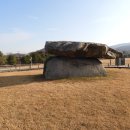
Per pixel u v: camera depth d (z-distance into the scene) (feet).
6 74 77.82
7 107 42.39
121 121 38.78
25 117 39.19
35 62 169.27
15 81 61.62
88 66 66.08
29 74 75.51
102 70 66.95
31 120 38.40
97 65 67.15
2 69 106.42
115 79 62.80
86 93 49.67
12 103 44.19
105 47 64.69
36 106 43.11
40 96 47.83
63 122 38.17
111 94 49.16
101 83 57.93
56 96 47.83
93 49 64.03
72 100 45.93
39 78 65.16
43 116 39.75
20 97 47.34
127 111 41.88
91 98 46.96
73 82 58.75
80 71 64.80
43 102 44.86
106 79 62.49
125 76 67.26
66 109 42.29
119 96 48.11
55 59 66.28
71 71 64.44
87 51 63.67
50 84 57.06
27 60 164.96
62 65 65.00
